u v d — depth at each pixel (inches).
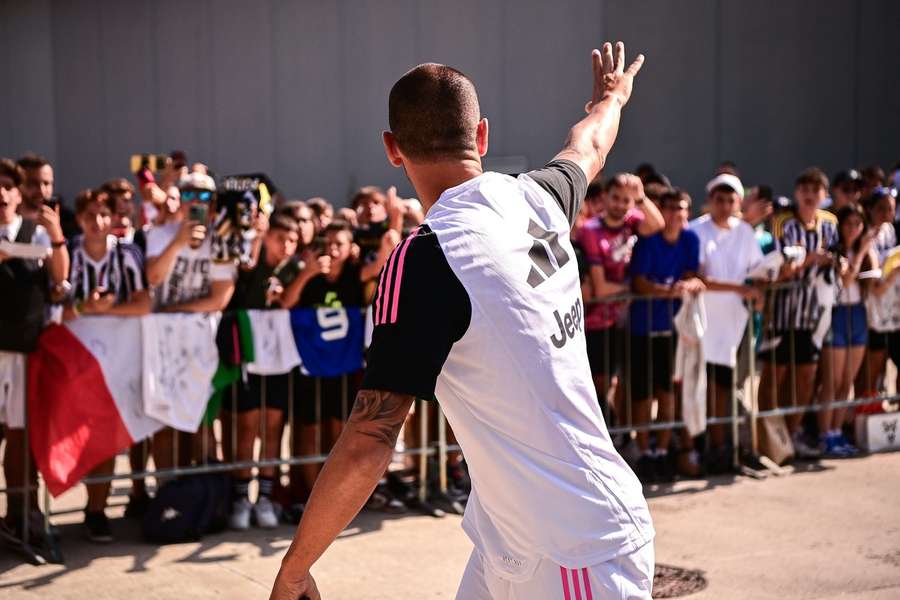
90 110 646.5
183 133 615.8
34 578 187.3
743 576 187.2
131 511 227.9
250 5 587.2
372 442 76.1
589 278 248.5
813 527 216.7
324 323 225.6
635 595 81.1
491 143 548.4
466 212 80.8
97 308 201.8
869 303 285.4
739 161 552.4
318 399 226.7
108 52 636.7
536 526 79.5
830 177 555.5
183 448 219.9
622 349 255.6
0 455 267.0
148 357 205.9
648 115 544.1
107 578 187.3
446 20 547.5
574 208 91.5
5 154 655.8
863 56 557.9
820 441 280.4
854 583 183.0
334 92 567.8
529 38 537.0
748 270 261.1
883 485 249.0
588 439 81.3
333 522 76.7
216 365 213.5
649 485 252.2
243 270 221.6
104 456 202.7
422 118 85.0
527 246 81.4
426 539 211.8
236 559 198.2
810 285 268.2
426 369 76.0
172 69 616.1
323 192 573.9
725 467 261.9
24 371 197.8
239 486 219.8
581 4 526.6
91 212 204.2
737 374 263.7
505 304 78.5
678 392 263.7
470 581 88.0
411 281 77.3
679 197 249.6
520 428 79.4
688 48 546.0
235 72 594.9
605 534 80.3
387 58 556.1
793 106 553.0
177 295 214.7
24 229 202.2
